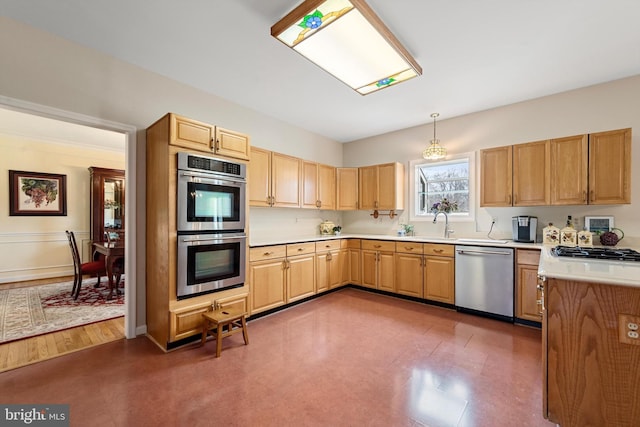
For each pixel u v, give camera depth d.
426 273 3.57
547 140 2.95
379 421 1.51
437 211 4.01
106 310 3.26
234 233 2.74
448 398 1.71
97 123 2.36
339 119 4.06
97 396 1.72
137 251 2.59
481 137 3.71
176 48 2.36
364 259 4.20
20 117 3.84
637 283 1.19
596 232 2.86
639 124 2.75
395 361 2.15
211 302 2.54
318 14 1.75
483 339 2.55
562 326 1.39
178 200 2.31
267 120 3.89
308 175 4.14
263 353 2.28
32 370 2.01
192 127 2.42
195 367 2.05
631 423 1.26
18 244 4.66
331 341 2.50
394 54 2.20
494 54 2.42
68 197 5.13
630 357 1.26
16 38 2.00
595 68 2.65
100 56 2.39
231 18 2.00
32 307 3.35
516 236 3.24
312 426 1.47
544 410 1.43
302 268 3.58
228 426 1.47
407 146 4.45
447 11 1.91
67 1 1.82
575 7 1.86
